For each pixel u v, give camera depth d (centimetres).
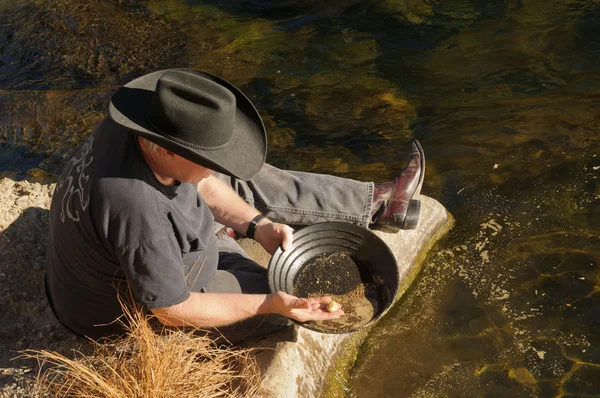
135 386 264
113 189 234
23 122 537
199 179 248
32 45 637
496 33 610
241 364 295
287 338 305
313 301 278
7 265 345
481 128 499
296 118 527
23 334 314
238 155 245
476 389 318
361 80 566
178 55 615
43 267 347
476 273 379
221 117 230
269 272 302
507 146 477
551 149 470
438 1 664
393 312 361
